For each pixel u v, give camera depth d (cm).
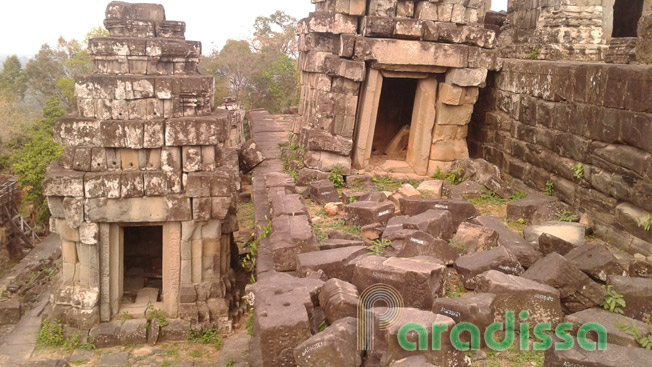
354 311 602
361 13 1291
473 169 1266
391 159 1477
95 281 1308
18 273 1933
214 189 1300
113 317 1348
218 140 1296
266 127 2283
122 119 1273
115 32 1445
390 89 1691
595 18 1469
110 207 1278
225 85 5791
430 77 1336
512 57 1666
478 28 1291
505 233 888
